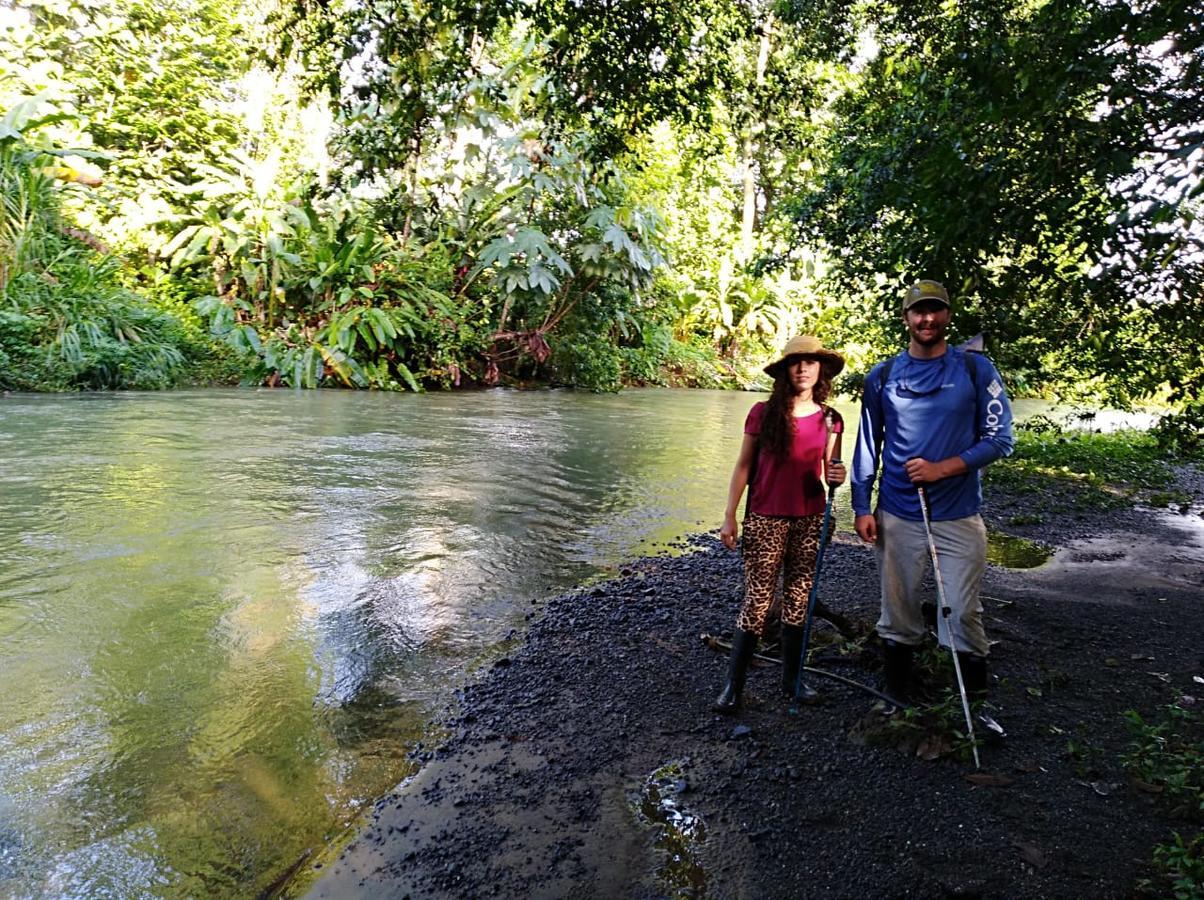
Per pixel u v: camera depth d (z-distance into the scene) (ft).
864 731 9.71
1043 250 13.58
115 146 58.95
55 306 42.68
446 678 11.30
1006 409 9.52
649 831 7.83
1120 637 13.57
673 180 76.33
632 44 17.01
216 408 38.19
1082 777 8.82
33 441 26.53
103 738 9.05
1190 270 12.87
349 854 7.34
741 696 10.49
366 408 42.52
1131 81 11.28
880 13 20.21
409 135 21.89
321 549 16.88
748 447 10.66
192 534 17.28
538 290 63.62
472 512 21.11
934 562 9.40
